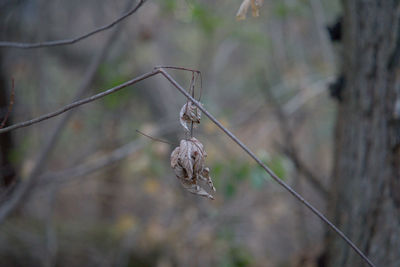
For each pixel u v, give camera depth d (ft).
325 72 17.94
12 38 15.44
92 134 20.84
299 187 13.85
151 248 14.37
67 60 18.78
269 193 16.39
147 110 21.11
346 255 7.25
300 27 21.38
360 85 7.16
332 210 7.99
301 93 17.52
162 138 16.21
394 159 6.55
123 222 15.10
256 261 15.97
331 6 19.95
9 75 15.81
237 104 26.89
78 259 13.38
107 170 19.04
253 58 23.27
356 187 7.15
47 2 15.29
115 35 10.91
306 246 12.25
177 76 24.70
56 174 13.30
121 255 13.79
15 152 14.05
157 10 16.34
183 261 14.32
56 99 20.21
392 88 6.59
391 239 6.49
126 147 14.69
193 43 23.89
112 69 15.33
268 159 11.66
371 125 6.93
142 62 16.78
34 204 18.38
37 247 13.00
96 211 20.58
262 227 17.17
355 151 7.22
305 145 20.45
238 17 4.88
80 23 18.11
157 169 14.44
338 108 8.29
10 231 13.04
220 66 26.00
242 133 17.89
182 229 15.20
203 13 14.08
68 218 18.19
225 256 13.98
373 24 6.89
